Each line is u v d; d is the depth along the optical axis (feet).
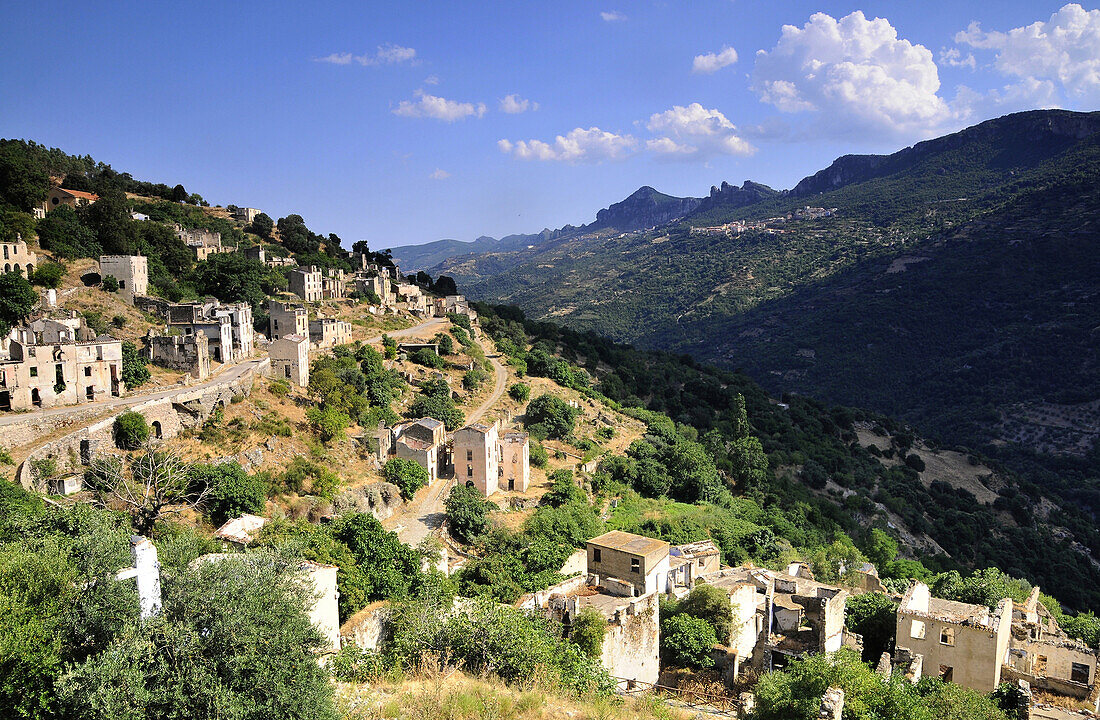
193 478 228.84
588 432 465.88
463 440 333.21
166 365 318.86
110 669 83.71
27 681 85.46
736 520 387.55
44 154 613.11
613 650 170.71
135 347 317.63
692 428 547.08
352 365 402.93
